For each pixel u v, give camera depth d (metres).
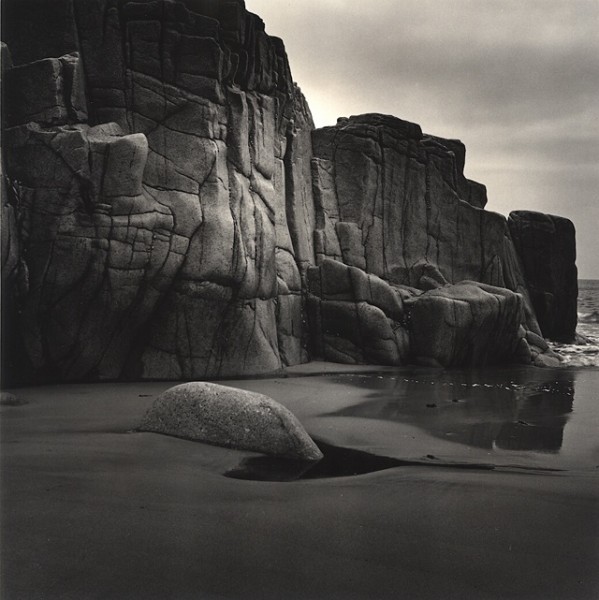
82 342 9.39
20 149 9.22
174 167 10.02
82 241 9.09
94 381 9.57
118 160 9.20
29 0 9.98
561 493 4.08
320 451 5.52
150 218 9.44
